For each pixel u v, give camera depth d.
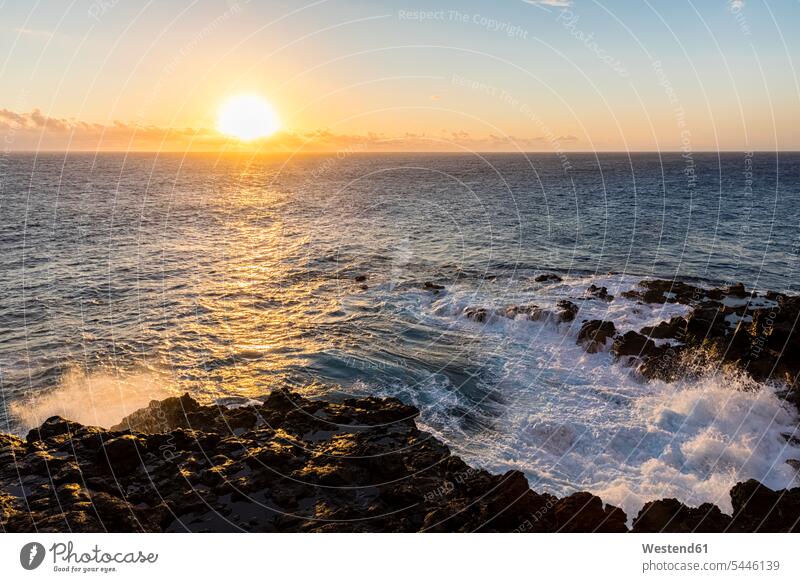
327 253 36.72
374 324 23.00
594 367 18.58
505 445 13.80
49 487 9.95
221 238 42.03
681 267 33.53
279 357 19.56
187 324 23.36
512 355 19.55
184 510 9.62
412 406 15.13
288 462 11.11
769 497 10.70
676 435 14.40
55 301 26.91
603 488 12.27
